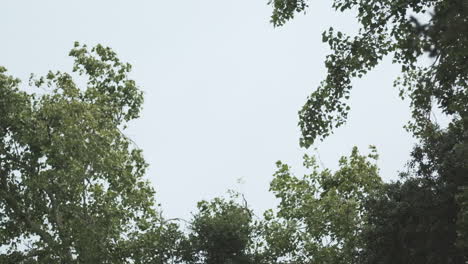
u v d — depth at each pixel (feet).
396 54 63.57
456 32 27.94
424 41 28.50
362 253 97.71
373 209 92.99
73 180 95.40
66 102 100.63
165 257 108.88
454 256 86.28
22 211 102.94
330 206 112.27
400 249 90.43
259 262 112.47
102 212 97.19
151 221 103.81
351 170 114.73
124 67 114.01
